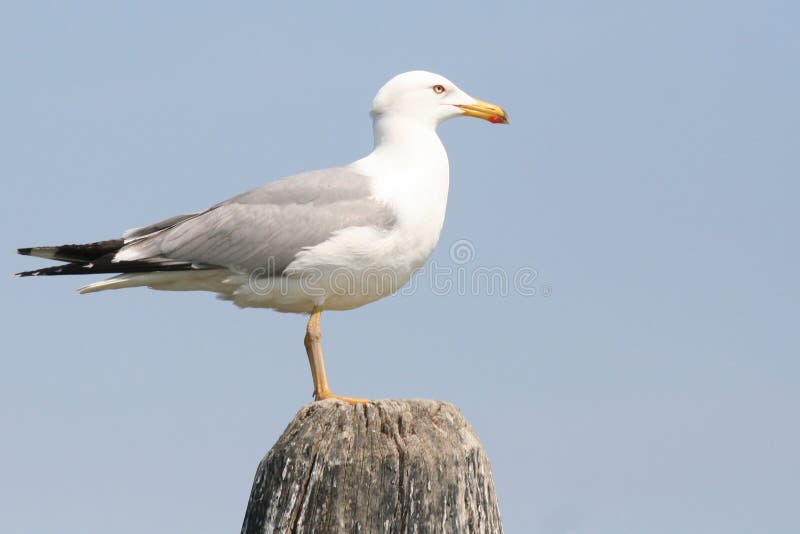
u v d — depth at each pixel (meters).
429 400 9.62
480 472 9.42
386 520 9.00
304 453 9.24
